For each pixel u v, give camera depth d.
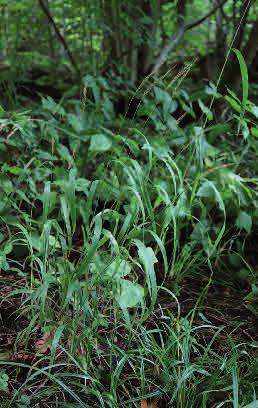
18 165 2.49
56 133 2.54
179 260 2.21
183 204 2.12
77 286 1.64
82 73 3.45
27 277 2.08
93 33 3.59
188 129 2.71
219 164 2.50
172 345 1.67
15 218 2.09
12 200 2.26
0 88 3.30
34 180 2.27
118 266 1.69
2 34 3.77
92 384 1.62
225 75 2.85
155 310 2.00
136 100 3.21
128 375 1.68
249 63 2.83
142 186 1.94
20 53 3.72
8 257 2.18
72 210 1.78
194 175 2.40
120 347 1.79
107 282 1.77
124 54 3.28
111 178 2.38
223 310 2.04
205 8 3.81
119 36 3.32
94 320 1.71
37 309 1.83
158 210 2.34
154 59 3.35
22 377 1.66
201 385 1.61
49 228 1.75
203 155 2.35
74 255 2.23
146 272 1.66
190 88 3.20
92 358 1.73
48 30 3.72
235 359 1.61
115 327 1.75
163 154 2.37
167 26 3.56
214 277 2.24
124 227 1.75
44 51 3.81
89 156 2.47
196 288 2.17
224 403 1.54
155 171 2.49
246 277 2.22
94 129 2.48
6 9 3.80
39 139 2.58
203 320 1.96
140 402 1.59
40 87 3.60
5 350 1.74
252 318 2.00
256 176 2.70
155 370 1.68
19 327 1.84
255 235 2.48
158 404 1.60
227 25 3.22
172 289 2.13
